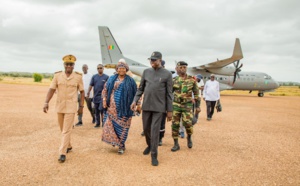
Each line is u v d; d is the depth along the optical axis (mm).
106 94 5023
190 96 5285
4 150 4922
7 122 7973
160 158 4746
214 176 3848
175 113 5262
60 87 4520
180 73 5305
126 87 4914
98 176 3736
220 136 6848
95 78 7375
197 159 4719
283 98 29281
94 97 7383
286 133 7523
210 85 9531
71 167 4086
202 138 6562
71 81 4551
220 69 25469
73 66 4594
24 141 5672
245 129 8023
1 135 6207
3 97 17609
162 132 5676
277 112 13469
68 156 4680
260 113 12773
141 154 4980
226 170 4129
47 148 5129
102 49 24000
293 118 11117
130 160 4566
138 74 23844
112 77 5043
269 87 29109
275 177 3846
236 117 10984
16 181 3449
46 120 8633
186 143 5996
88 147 5355
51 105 13656
